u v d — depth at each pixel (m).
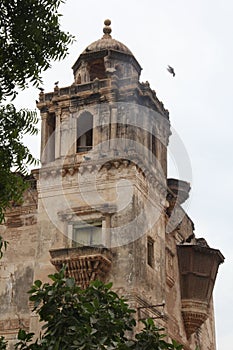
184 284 37.22
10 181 13.99
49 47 14.35
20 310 32.84
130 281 30.78
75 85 34.72
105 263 30.95
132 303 30.30
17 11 13.99
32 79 14.08
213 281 38.00
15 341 32.34
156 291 32.69
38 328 31.30
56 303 15.32
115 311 15.77
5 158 13.88
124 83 34.22
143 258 32.06
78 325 14.95
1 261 34.09
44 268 32.47
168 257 36.41
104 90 34.03
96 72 37.72
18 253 33.97
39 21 14.14
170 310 35.31
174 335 35.03
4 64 13.93
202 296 37.12
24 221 34.44
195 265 37.38
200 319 36.97
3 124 13.95
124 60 36.66
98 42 37.75
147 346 15.89
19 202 14.59
